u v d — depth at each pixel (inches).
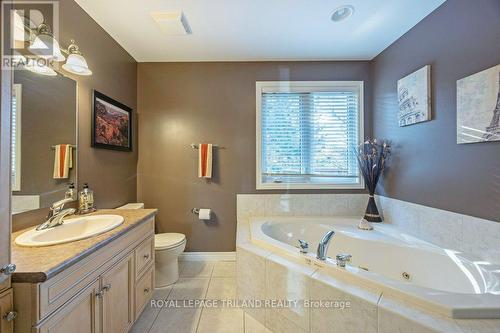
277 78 104.7
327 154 105.7
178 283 85.2
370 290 46.5
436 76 68.9
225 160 104.8
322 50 95.7
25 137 49.2
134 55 97.8
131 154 98.7
